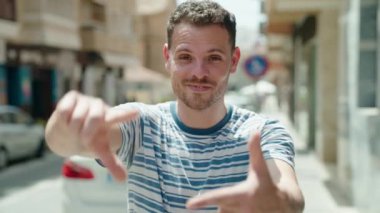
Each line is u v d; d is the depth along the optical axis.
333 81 11.48
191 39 1.67
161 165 1.73
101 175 5.36
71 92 1.16
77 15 21.70
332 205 7.54
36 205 8.16
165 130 1.78
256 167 1.11
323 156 11.55
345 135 8.13
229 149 1.73
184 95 1.71
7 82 19.02
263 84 41.09
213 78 1.69
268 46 25.44
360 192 6.73
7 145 12.27
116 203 5.32
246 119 1.80
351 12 7.47
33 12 17.84
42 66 20.64
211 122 1.76
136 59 30.86
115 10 26.88
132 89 33.81
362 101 7.05
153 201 1.71
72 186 5.42
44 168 12.40
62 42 19.62
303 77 16.94
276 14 12.06
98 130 1.09
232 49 1.75
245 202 1.07
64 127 1.13
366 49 6.94
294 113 22.06
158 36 42.78
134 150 1.76
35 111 21.67
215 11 1.68
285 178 1.40
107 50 25.25
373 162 5.72
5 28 16.16
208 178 1.69
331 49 11.42
